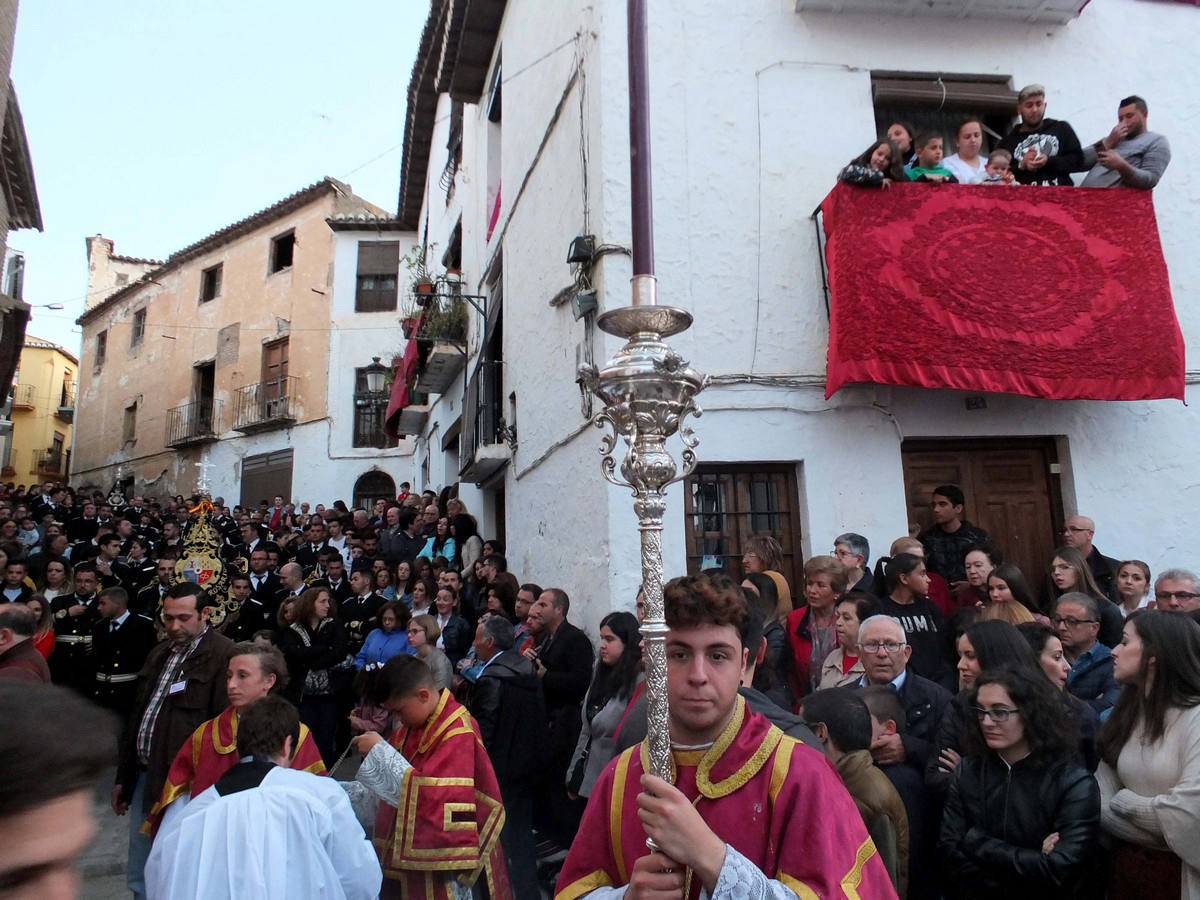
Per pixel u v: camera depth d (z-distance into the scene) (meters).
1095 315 5.69
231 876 2.24
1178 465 6.24
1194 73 6.95
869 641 3.31
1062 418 6.16
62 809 0.92
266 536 13.05
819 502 5.76
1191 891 2.35
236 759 3.19
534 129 7.87
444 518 9.68
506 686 4.25
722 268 5.95
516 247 8.52
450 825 2.98
